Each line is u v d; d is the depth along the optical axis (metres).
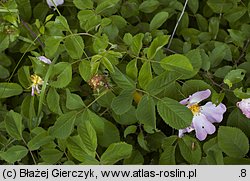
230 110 0.50
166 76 0.45
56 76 0.49
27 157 0.51
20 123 0.48
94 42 0.49
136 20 0.58
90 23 0.50
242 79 0.48
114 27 0.53
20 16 0.57
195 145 0.46
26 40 0.54
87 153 0.44
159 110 0.44
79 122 0.46
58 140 0.48
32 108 0.49
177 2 0.57
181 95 0.47
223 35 0.56
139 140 0.48
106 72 0.49
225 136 0.45
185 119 0.44
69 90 0.49
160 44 0.46
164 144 0.47
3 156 0.47
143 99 0.44
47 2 0.58
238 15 0.56
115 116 0.48
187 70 0.44
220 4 0.56
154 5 0.56
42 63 0.50
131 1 0.57
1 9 0.52
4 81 0.55
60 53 0.52
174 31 0.54
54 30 0.52
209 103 0.47
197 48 0.52
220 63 0.54
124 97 0.45
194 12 0.58
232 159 0.45
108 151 0.44
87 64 0.48
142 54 0.50
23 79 0.50
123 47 0.51
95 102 0.50
